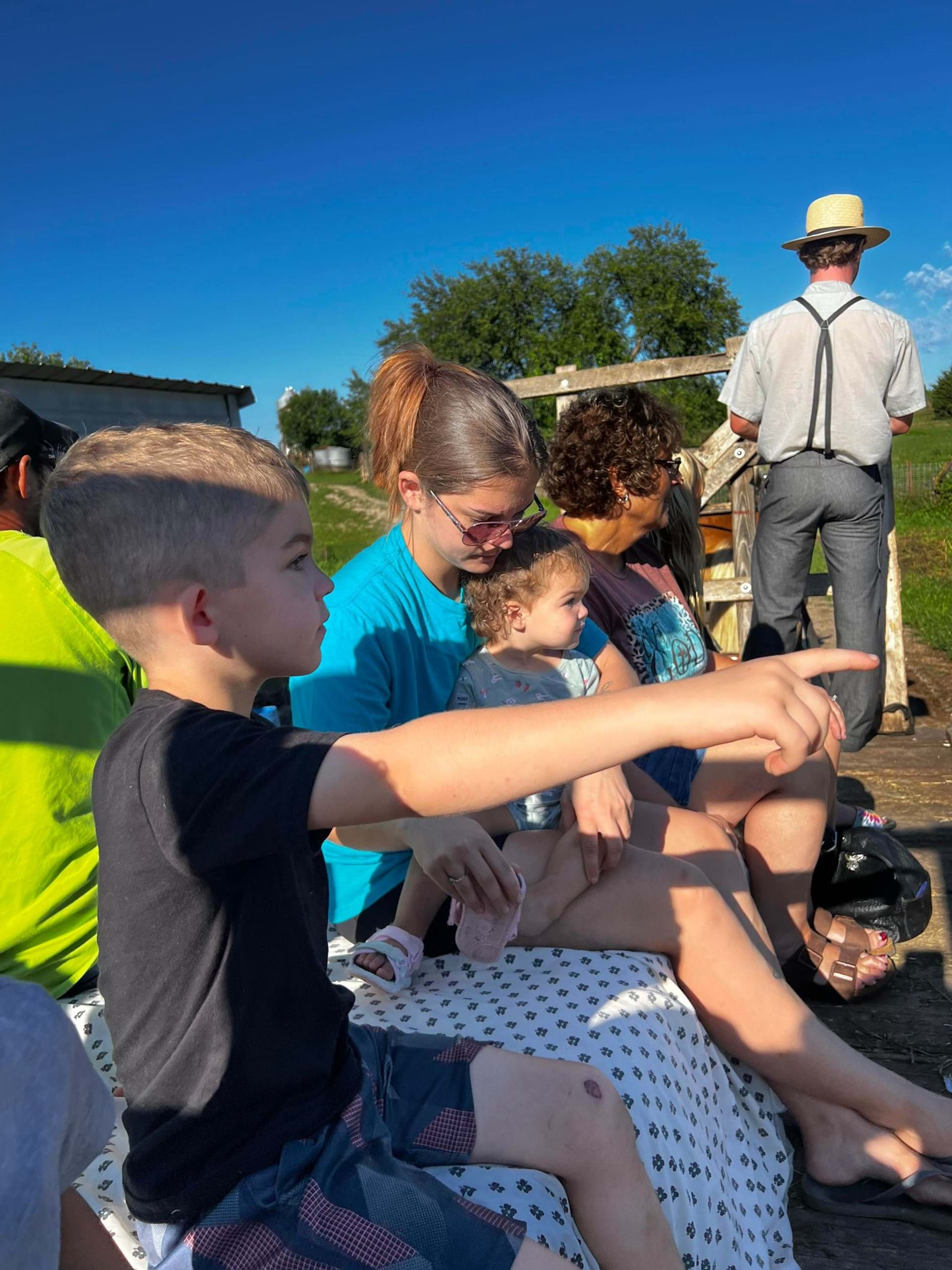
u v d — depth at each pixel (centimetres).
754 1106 194
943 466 2214
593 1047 164
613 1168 138
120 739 118
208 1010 116
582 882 190
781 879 241
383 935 189
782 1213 183
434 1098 136
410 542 220
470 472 193
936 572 1230
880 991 258
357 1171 118
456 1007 178
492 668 226
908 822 369
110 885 116
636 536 271
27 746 170
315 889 134
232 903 117
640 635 271
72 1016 174
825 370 420
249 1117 118
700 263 4406
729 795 241
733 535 559
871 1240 181
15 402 202
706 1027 195
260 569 122
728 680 112
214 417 1166
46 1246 82
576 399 274
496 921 178
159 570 119
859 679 448
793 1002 189
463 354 4459
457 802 111
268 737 113
